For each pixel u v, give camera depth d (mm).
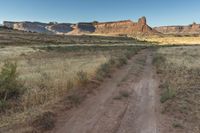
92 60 30766
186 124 9156
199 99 12602
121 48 75625
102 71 20125
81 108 10789
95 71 18984
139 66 28609
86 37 191250
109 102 11961
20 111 9516
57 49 58062
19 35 137000
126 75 20938
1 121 8406
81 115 9820
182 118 9781
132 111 10617
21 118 8633
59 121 8969
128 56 42188
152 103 11992
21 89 11781
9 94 11016
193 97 12992
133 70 24516
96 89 14742
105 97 12961
